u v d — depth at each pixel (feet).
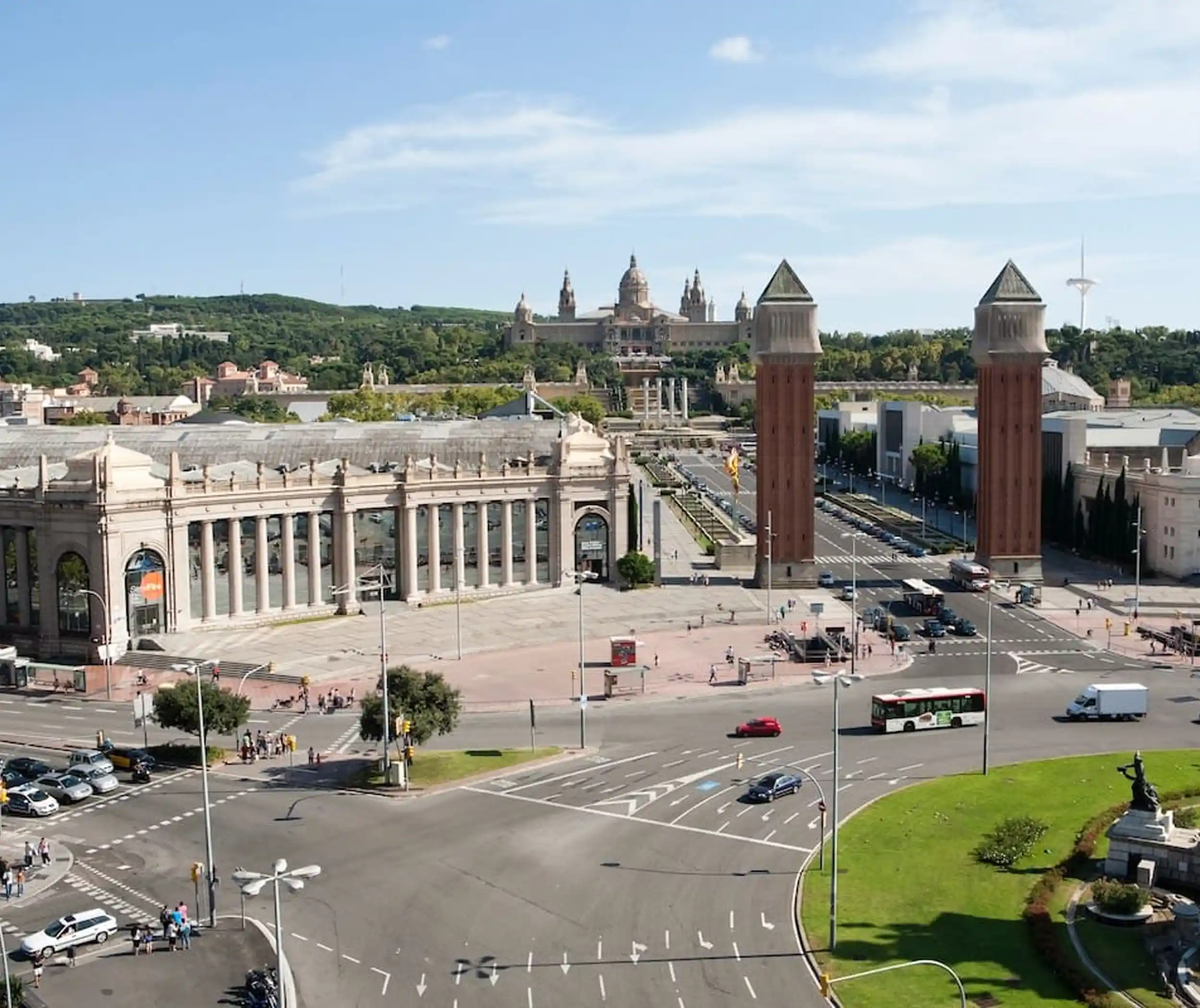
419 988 257.75
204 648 580.30
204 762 300.61
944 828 345.51
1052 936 273.54
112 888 313.94
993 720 459.32
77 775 390.21
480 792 381.19
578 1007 248.52
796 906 295.07
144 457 590.96
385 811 365.20
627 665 546.67
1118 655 563.07
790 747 427.74
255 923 290.97
